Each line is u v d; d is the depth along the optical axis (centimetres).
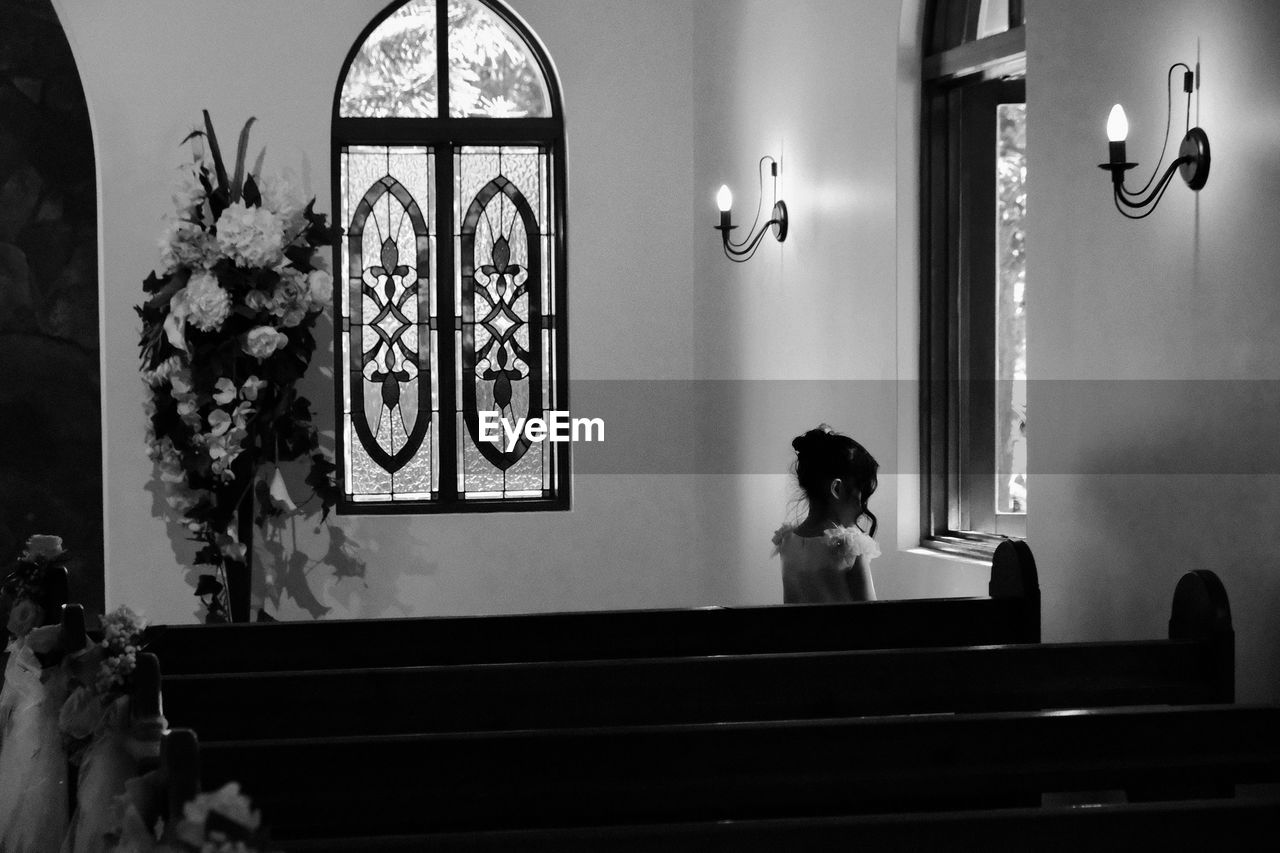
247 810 146
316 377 630
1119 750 248
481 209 660
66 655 312
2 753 322
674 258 662
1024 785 243
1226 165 303
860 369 486
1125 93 341
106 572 617
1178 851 204
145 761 233
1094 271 354
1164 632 325
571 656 338
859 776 238
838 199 503
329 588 632
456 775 233
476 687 280
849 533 389
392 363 655
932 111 461
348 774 231
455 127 652
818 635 342
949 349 461
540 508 661
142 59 615
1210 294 309
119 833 234
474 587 646
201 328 538
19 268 651
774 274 564
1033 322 381
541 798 233
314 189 627
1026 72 384
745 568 596
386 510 647
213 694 276
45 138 652
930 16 458
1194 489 315
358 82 646
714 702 284
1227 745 251
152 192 616
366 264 652
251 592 593
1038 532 379
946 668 290
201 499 564
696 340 661
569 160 652
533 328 664
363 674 279
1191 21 315
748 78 592
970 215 454
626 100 656
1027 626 344
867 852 199
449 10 653
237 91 621
